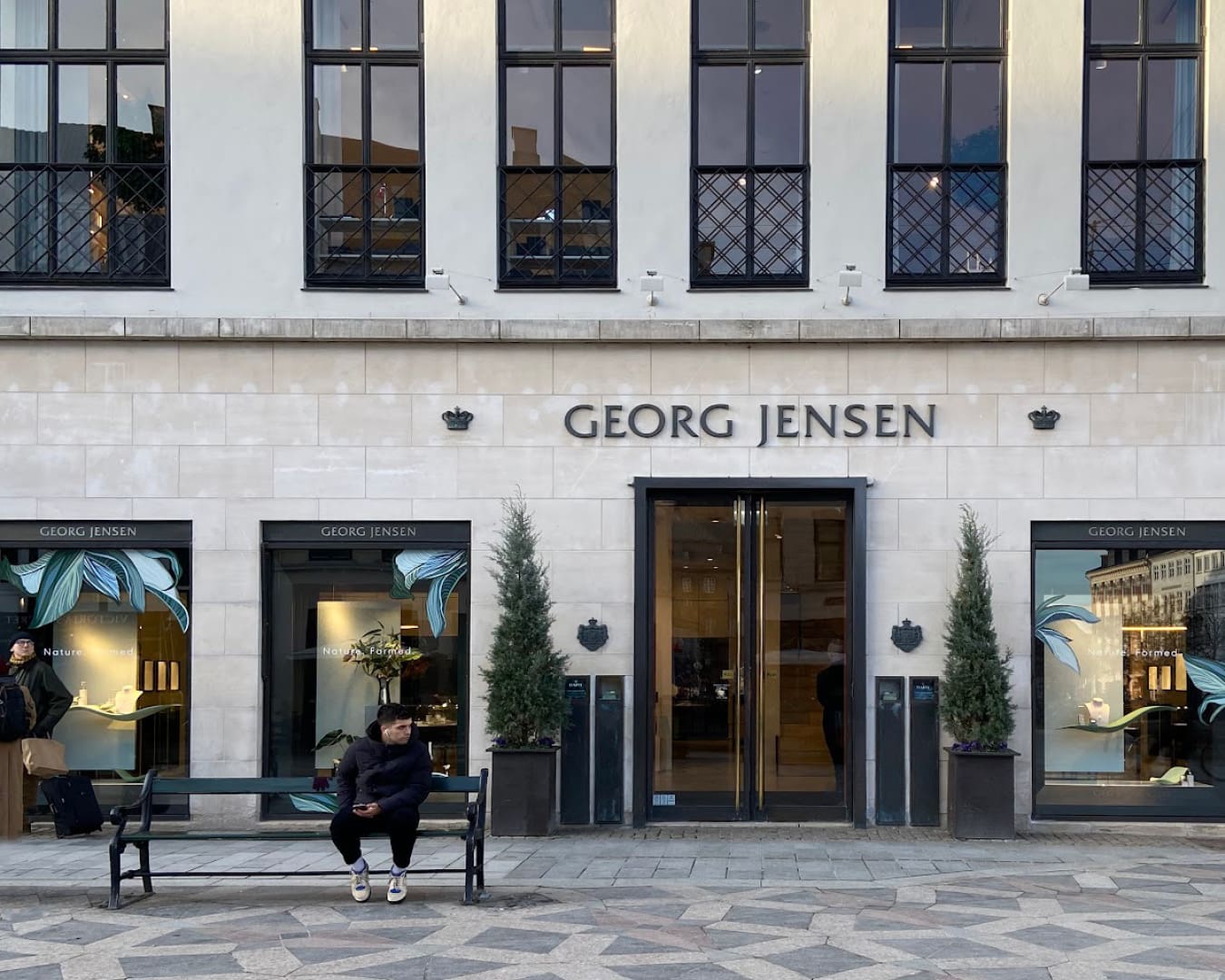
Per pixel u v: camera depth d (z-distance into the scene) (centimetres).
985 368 1147
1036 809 1133
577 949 710
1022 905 826
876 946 720
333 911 809
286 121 1169
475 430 1159
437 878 912
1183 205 1154
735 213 1168
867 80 1159
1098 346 1142
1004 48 1168
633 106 1166
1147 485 1134
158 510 1155
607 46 1183
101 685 1163
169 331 1150
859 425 1148
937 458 1145
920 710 1124
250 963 686
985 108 1169
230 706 1145
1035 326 1133
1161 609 1149
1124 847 1048
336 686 1165
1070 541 1143
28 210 1175
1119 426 1139
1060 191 1149
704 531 1165
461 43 1173
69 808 1076
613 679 1133
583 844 1048
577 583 1147
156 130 1181
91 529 1159
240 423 1161
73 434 1158
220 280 1163
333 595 1170
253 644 1148
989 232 1162
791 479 1146
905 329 1138
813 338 1143
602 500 1152
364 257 1176
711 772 1150
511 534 1115
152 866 975
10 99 1180
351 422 1161
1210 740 1138
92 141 1177
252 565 1152
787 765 1151
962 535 1130
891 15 1173
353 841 833
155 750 1157
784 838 1073
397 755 845
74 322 1147
